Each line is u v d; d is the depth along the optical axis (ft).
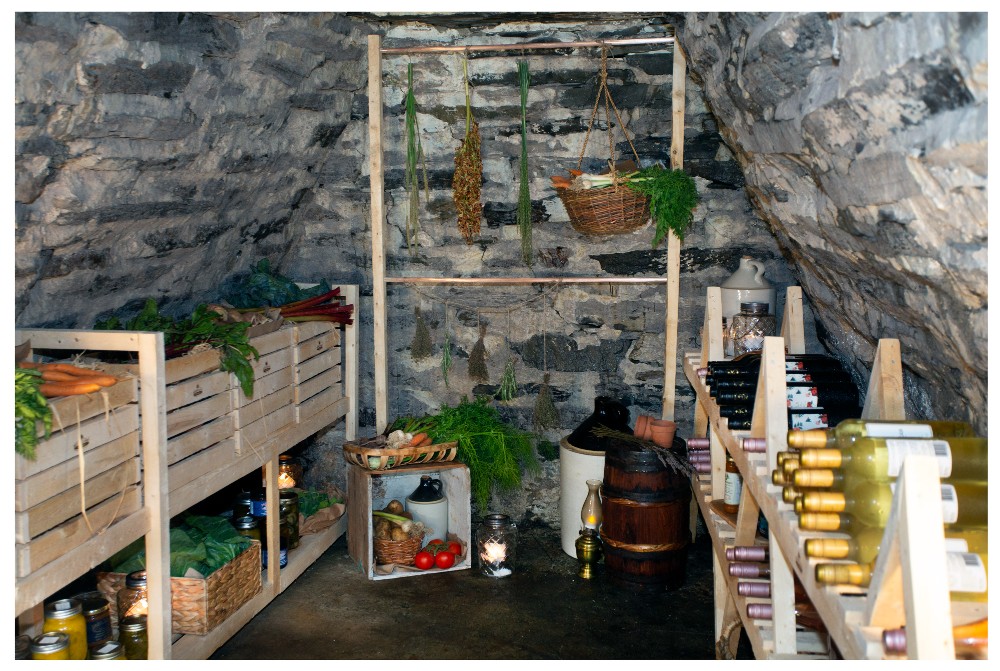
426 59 14.07
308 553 13.47
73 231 9.43
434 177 14.64
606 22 13.47
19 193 8.41
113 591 10.33
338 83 13.39
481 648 10.87
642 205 12.93
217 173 11.39
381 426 15.24
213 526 11.69
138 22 8.29
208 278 13.08
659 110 13.83
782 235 10.71
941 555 4.43
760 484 7.39
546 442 15.20
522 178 13.76
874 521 5.50
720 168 13.85
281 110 12.10
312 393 13.37
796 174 8.48
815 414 8.95
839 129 6.46
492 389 15.31
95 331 8.89
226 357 10.61
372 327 15.47
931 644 4.35
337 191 14.93
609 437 13.28
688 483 12.62
